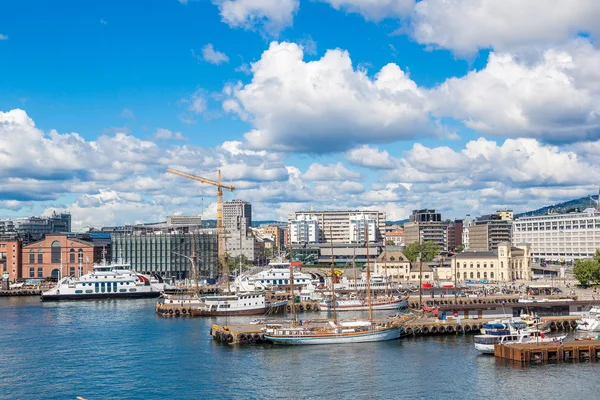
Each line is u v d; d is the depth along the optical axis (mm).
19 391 138625
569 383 136125
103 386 141500
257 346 179625
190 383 142750
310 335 180750
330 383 140750
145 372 152375
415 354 166125
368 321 192125
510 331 164750
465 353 166000
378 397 130375
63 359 166625
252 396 133000
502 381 138750
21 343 188125
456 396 130000
